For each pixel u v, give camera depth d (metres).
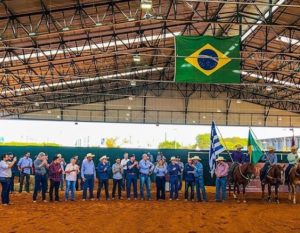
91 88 44.97
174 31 30.33
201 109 47.19
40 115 47.50
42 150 32.19
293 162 19.55
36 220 11.76
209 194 22.38
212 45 19.03
